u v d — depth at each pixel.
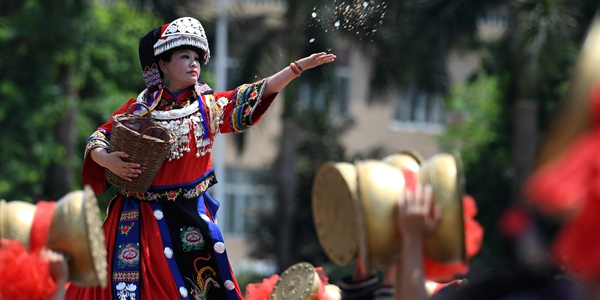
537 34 38.28
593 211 3.51
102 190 10.67
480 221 51.72
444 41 43.34
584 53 3.54
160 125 10.13
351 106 66.38
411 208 7.77
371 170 8.59
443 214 8.13
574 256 3.64
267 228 54.47
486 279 4.81
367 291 8.62
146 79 10.65
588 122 3.54
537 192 3.62
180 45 10.41
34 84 44.41
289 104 47.84
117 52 50.69
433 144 67.81
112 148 10.07
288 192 48.44
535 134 40.72
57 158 45.03
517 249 4.52
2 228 8.50
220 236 10.55
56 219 8.37
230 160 65.56
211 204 10.92
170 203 10.44
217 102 10.79
